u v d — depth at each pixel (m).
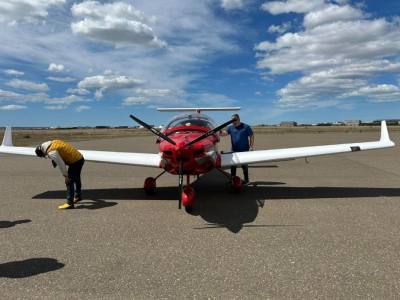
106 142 26.69
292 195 6.68
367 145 7.03
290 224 4.70
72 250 3.78
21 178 9.28
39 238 4.18
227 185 7.87
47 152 5.55
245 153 6.93
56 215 5.29
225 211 5.47
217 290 2.84
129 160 6.68
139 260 3.48
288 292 2.79
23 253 3.69
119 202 6.22
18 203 6.16
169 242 4.02
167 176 9.52
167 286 2.92
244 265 3.33
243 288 2.87
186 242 4.02
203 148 5.36
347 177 9.04
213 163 5.89
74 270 3.25
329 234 4.24
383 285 2.89
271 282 2.97
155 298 2.72
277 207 5.69
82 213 5.41
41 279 3.07
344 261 3.40
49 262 3.45
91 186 7.96
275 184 7.98
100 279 3.06
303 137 34.38
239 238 4.14
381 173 9.73
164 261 3.46
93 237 4.22
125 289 2.87
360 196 6.52
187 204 5.26
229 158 6.67
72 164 5.90
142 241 4.06
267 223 4.77
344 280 2.99
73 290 2.86
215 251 3.71
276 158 6.59
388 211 5.35
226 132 7.88
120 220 4.99
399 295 2.72
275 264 3.34
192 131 5.96
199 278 3.06
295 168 11.15
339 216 5.08
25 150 7.46
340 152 6.82
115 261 3.46
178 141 5.35
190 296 2.75
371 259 3.44
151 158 6.75
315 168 11.09
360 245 3.84
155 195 6.87
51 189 7.59
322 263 3.36
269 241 4.02
